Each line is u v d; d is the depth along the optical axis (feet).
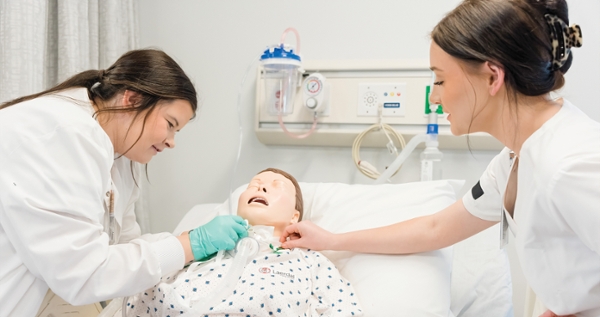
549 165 2.68
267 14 6.60
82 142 3.19
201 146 6.93
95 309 4.32
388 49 6.31
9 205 2.96
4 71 4.71
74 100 3.51
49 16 5.64
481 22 2.90
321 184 5.73
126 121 3.57
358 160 6.16
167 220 7.12
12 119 3.16
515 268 6.26
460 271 5.35
